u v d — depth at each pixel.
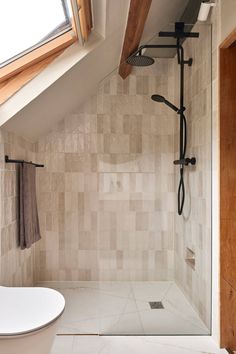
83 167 3.22
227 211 2.00
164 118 2.52
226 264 2.00
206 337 2.14
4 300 1.73
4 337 1.33
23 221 2.54
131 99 2.55
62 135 3.21
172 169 2.54
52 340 1.50
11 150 2.42
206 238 2.20
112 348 1.99
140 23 1.93
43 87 2.18
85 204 3.23
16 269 2.50
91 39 2.17
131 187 2.59
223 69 1.98
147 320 2.29
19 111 2.19
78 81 2.50
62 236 3.23
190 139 2.40
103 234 2.56
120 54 2.56
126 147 2.59
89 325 2.29
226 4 1.92
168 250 2.51
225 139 1.99
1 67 2.12
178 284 2.40
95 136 3.21
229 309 1.99
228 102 1.98
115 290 2.46
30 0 1.69
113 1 1.74
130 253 2.53
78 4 1.71
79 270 3.23
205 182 2.21
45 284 3.17
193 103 2.35
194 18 2.38
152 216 2.56
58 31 2.06
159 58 2.42
